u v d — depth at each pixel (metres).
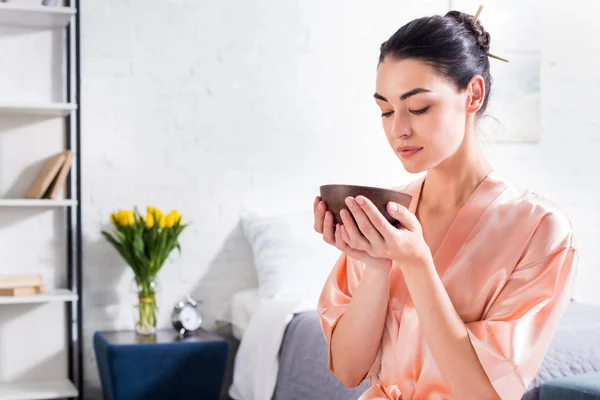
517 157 3.97
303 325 2.86
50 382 3.33
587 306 3.01
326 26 3.72
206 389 3.14
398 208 1.04
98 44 3.42
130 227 3.24
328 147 3.73
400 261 1.06
